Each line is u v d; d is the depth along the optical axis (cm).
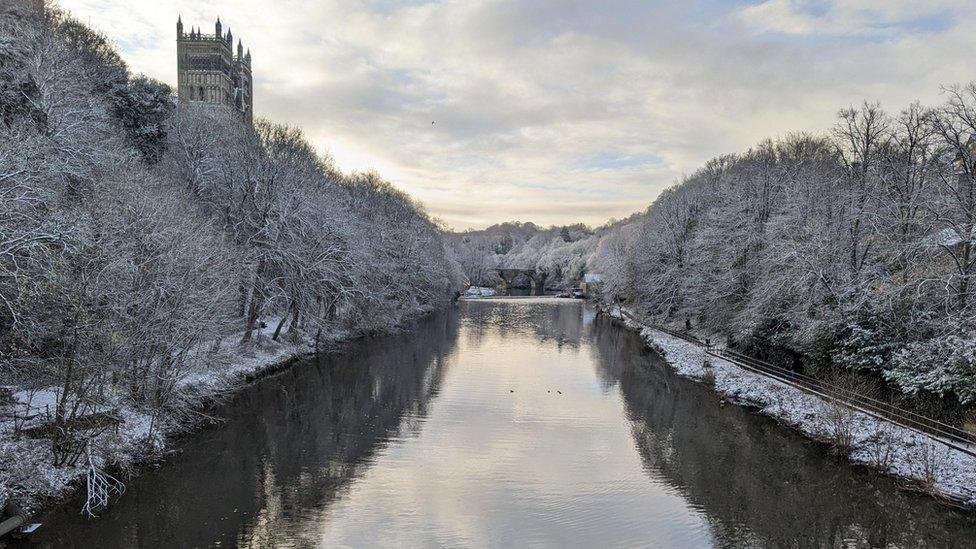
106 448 1980
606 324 7700
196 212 3431
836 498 2017
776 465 2342
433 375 4047
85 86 3606
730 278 4528
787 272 3462
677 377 4094
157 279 2202
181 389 2573
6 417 1964
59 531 1639
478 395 3488
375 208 6994
